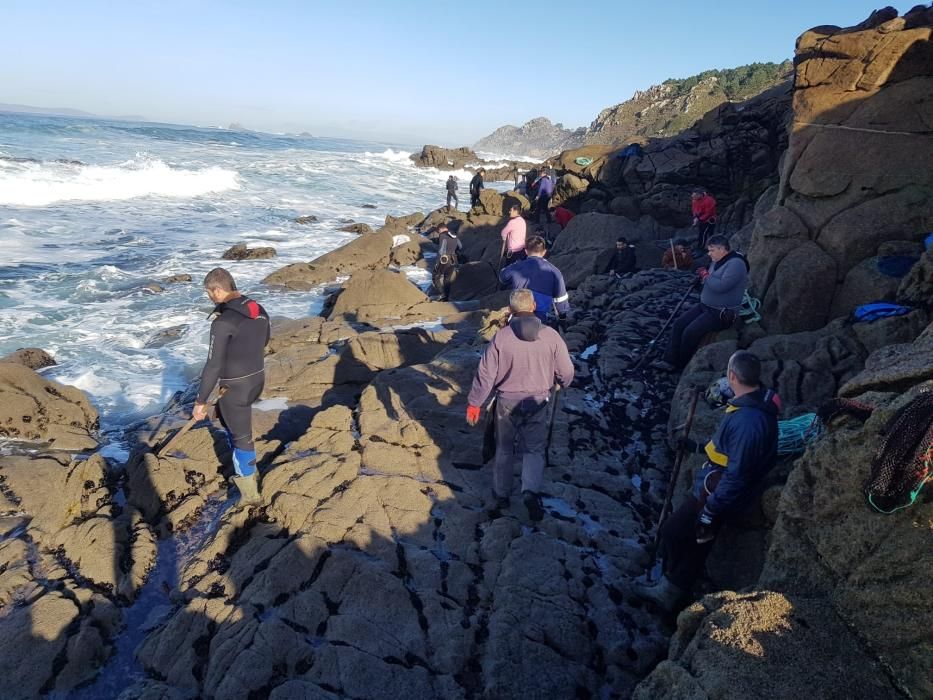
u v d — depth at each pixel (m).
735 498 3.30
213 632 3.61
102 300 11.75
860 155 6.62
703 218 13.91
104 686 3.52
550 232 18.92
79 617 3.88
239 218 21.91
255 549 4.18
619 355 7.27
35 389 6.50
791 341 5.68
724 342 6.02
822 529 2.74
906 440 2.30
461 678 3.28
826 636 2.43
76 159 27.64
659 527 4.03
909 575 2.29
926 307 4.95
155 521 4.86
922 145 6.38
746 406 3.35
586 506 4.68
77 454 6.05
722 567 3.70
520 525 4.37
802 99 7.23
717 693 2.25
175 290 12.66
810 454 2.90
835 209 6.57
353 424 5.70
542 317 6.21
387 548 4.10
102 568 4.27
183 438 5.68
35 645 3.64
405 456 5.09
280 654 3.35
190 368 8.84
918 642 2.20
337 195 30.27
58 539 4.61
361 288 11.32
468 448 5.25
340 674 3.25
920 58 6.60
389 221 22.88
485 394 4.13
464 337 8.70
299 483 4.67
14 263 13.60
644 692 2.69
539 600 3.70
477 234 19.83
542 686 3.22
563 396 6.30
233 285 4.41
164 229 18.84
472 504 4.58
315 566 3.93
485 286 13.65
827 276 6.27
